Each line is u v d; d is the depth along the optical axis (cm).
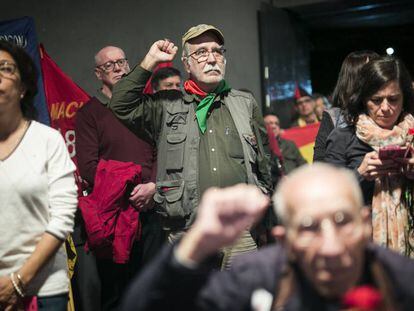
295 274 148
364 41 923
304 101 677
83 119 370
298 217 136
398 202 276
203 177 306
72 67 646
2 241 252
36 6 647
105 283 365
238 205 131
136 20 649
